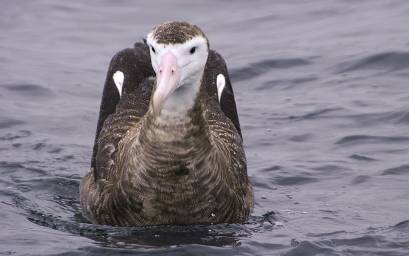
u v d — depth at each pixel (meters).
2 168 15.32
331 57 20.06
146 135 12.23
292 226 13.11
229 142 13.48
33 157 15.88
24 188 14.57
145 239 12.42
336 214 13.61
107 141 13.45
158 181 12.30
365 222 13.26
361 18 22.20
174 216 12.53
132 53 14.68
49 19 23.36
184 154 12.18
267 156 15.95
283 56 20.25
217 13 23.42
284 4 23.70
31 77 19.59
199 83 12.01
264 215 13.55
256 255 12.02
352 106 17.73
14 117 17.59
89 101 18.70
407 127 16.72
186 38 11.70
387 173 15.06
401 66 19.25
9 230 12.87
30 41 21.95
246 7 23.69
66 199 14.32
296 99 18.41
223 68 14.74
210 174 12.40
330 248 12.20
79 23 23.12
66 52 21.38
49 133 17.08
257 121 17.45
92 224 13.09
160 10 23.78
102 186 12.99
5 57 20.80
